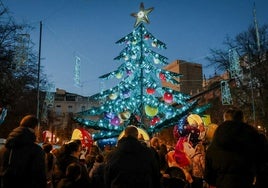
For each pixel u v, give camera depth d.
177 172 7.03
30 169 5.15
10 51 21.70
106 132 21.42
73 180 6.46
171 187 6.61
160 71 22.81
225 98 24.22
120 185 4.91
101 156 8.52
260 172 4.38
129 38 23.19
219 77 38.69
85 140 14.12
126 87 22.20
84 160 9.73
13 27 22.12
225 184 4.18
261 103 30.41
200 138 11.59
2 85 22.55
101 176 8.23
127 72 23.14
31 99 30.22
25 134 5.31
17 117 30.19
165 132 31.50
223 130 4.37
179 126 12.74
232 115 4.64
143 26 23.12
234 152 4.25
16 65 18.67
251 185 4.21
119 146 5.13
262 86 30.50
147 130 20.27
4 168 5.15
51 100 30.42
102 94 23.14
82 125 21.08
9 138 5.27
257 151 4.26
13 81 23.27
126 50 23.27
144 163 5.01
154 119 21.16
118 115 21.00
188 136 11.53
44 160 5.33
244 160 4.20
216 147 4.39
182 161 9.22
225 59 32.88
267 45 31.20
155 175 5.16
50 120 43.31
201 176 8.89
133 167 4.95
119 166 4.96
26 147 5.23
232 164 4.19
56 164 6.91
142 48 22.88
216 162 4.32
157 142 9.63
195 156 9.09
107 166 5.07
